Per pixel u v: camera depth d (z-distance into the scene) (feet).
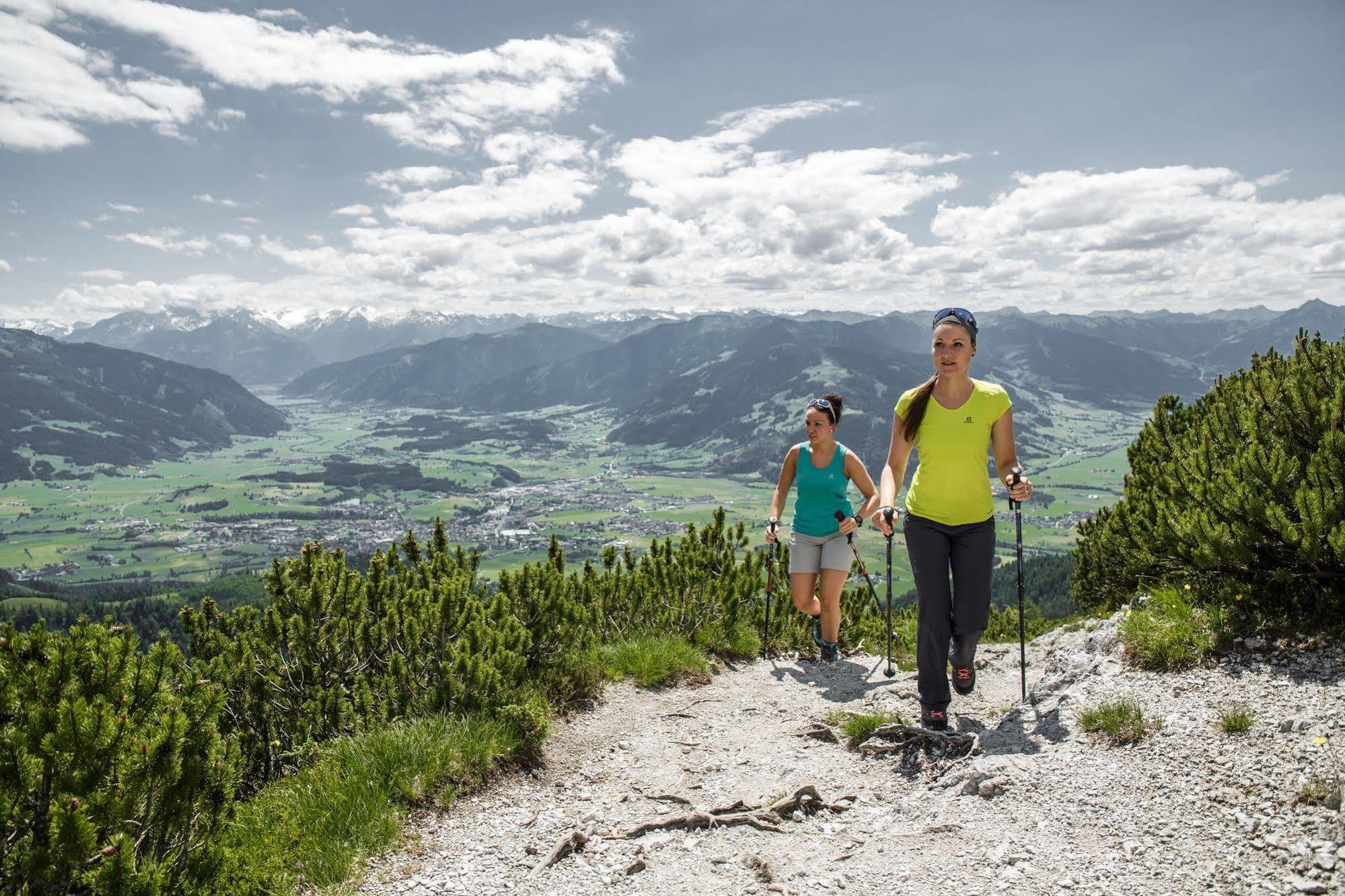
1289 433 21.94
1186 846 11.83
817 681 27.40
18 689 10.73
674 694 25.41
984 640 39.78
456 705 19.40
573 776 18.44
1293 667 16.15
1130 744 15.31
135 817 10.81
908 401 18.80
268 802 15.79
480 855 14.38
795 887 12.57
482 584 26.68
